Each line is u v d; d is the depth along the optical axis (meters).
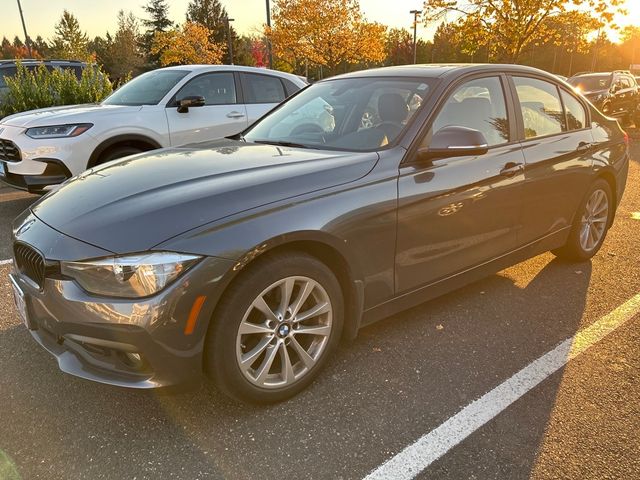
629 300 3.73
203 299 2.16
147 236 2.13
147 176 2.68
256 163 2.76
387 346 3.11
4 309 3.57
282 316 2.46
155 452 2.25
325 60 26.94
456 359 2.97
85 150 5.75
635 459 2.19
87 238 2.20
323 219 2.47
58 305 2.21
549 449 2.25
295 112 3.71
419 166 2.90
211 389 2.69
